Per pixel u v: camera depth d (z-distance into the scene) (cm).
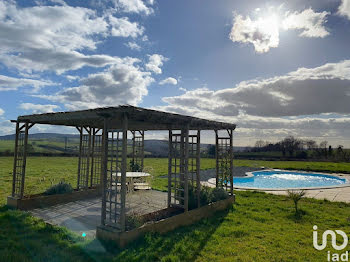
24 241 465
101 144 961
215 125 775
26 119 727
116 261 393
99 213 689
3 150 2517
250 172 2075
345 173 1973
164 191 1051
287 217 701
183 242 490
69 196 827
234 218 680
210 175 1759
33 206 727
